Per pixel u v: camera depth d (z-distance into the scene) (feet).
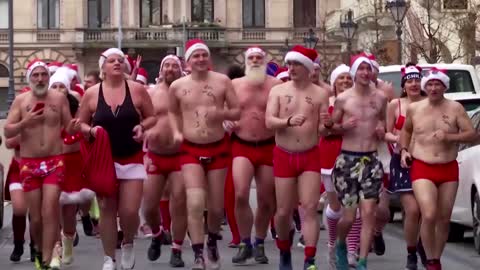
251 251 43.55
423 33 125.70
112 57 36.45
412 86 40.81
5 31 215.10
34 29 215.10
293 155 36.32
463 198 49.42
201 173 37.76
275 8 217.77
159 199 43.24
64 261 43.78
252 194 86.22
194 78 38.09
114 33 214.28
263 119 40.63
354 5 172.86
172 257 42.88
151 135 37.09
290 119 35.63
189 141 37.76
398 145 38.99
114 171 35.53
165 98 42.96
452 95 67.05
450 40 116.37
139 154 36.47
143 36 213.05
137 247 50.57
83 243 52.85
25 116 38.14
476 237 47.93
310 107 36.47
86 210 54.70
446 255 47.75
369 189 37.24
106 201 36.35
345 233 38.27
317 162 36.50
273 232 53.01
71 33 215.92
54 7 216.74
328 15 198.39
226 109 38.50
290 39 216.33
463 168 49.42
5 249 50.26
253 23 219.20
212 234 38.81
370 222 37.22
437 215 36.73
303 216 36.55
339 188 37.60
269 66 55.01
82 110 36.70
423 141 36.55
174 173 42.11
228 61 218.79
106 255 36.76
